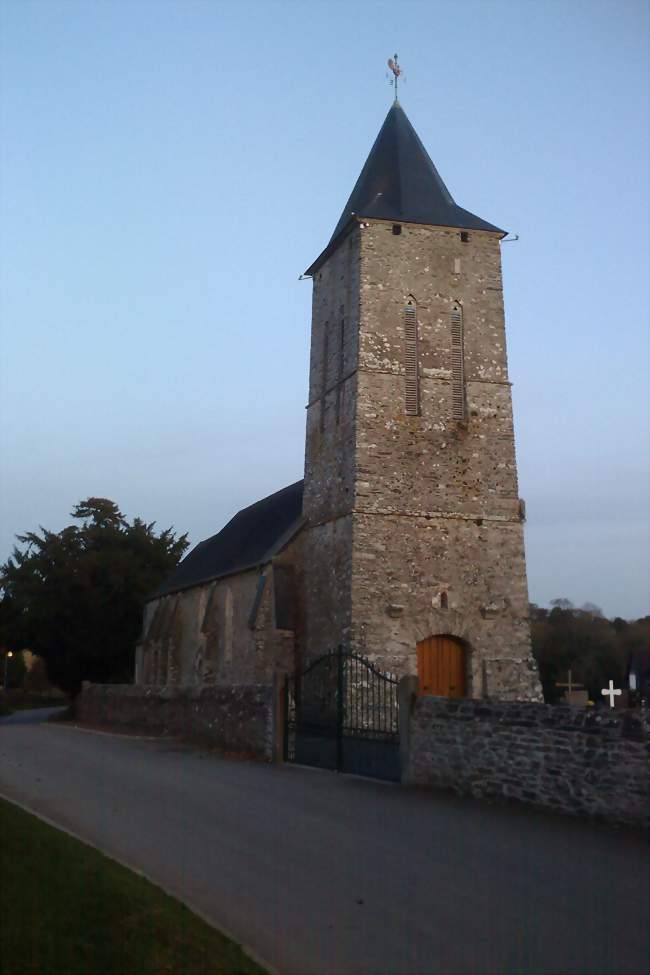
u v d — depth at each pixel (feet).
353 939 26.18
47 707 227.81
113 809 45.44
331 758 64.03
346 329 98.02
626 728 41.19
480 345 97.71
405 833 39.88
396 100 110.32
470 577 91.86
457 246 99.40
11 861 28.66
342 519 93.04
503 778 47.62
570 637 158.40
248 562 112.37
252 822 42.39
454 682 90.84
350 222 98.12
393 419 93.15
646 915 28.22
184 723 86.84
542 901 29.66
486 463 94.89
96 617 159.12
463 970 23.97
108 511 216.54
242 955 24.20
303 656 99.09
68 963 22.08
